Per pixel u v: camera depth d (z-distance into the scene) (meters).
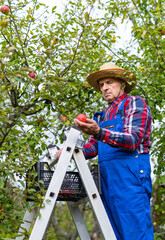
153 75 2.81
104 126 2.17
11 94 2.51
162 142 3.34
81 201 2.11
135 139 1.97
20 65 2.54
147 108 2.16
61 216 5.77
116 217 2.00
